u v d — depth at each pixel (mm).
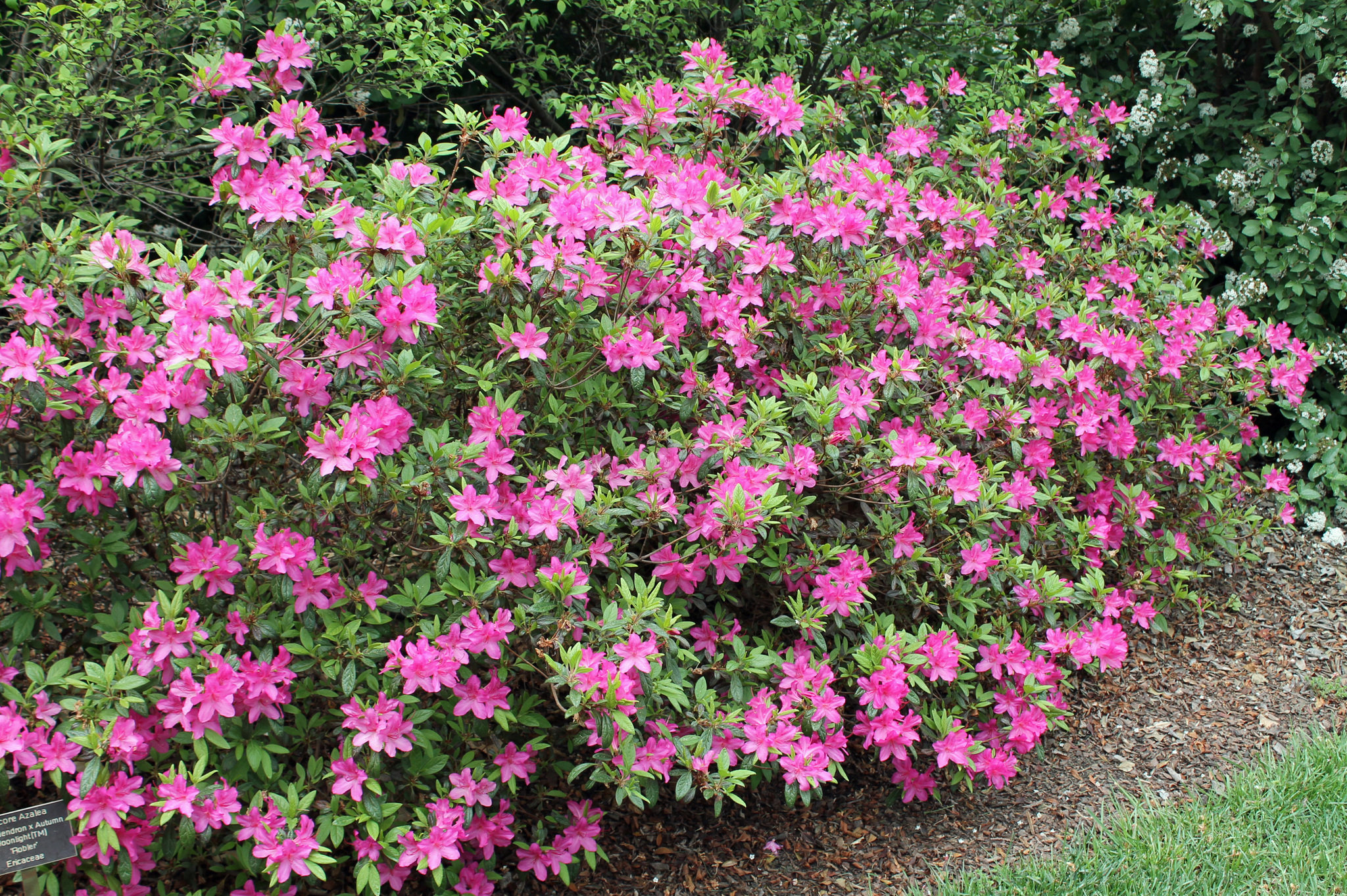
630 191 3404
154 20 3727
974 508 3080
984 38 5887
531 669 2518
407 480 2318
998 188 4012
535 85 5707
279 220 2438
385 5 4180
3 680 2207
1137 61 5602
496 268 2543
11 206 2600
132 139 4027
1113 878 2688
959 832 2986
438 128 5844
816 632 2842
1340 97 5094
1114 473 4188
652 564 2893
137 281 2277
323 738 2527
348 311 2303
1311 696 3691
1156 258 4742
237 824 2277
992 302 3652
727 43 5727
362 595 2361
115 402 2217
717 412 2891
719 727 2568
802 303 3131
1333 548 4723
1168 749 3389
